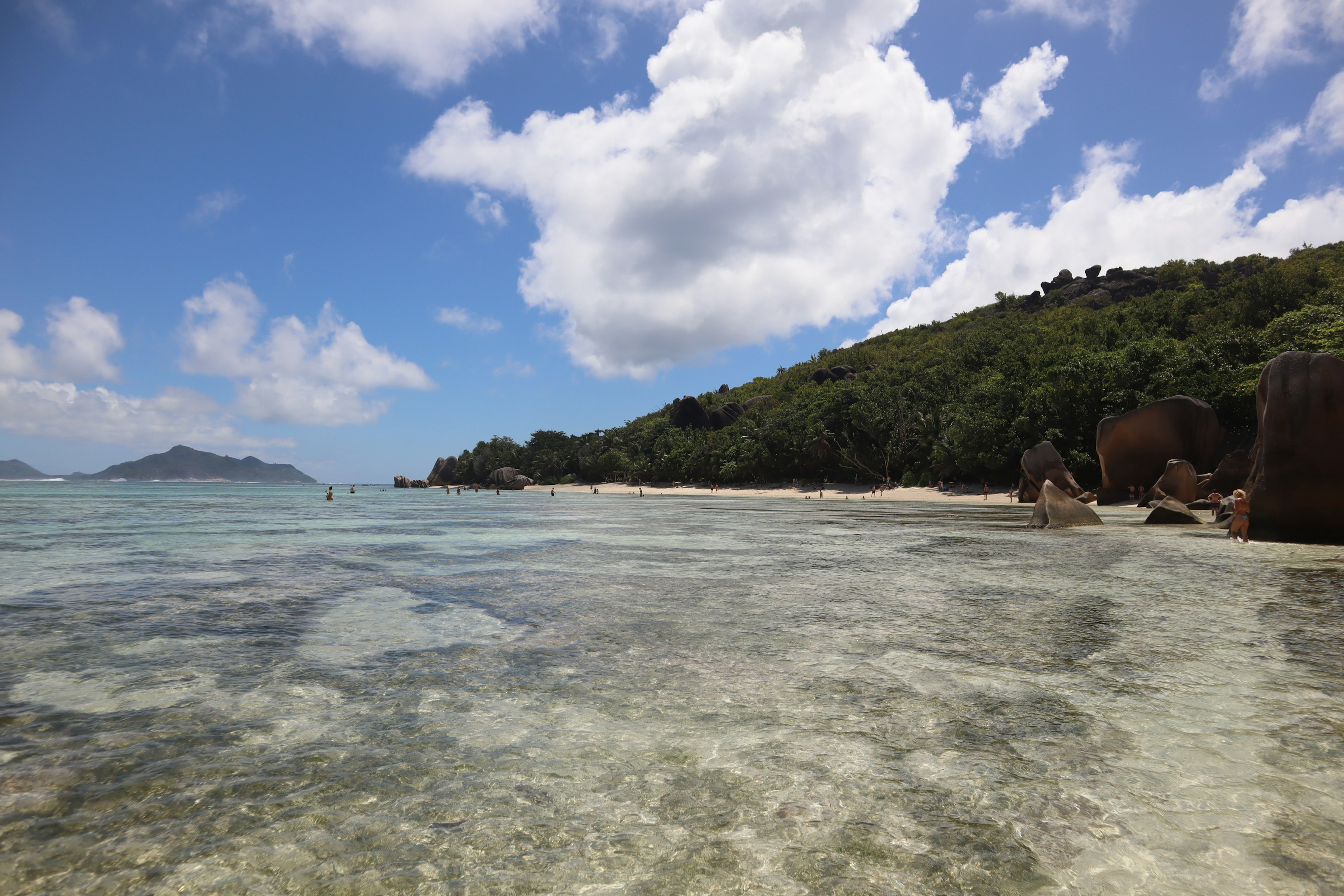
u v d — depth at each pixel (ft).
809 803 11.37
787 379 494.18
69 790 11.89
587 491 414.82
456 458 604.08
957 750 13.61
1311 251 348.38
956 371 295.89
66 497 240.53
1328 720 15.26
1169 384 174.91
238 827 10.62
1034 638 23.36
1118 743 13.96
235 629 25.21
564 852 9.92
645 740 14.24
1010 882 9.07
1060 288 463.83
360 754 13.57
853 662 20.35
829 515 121.08
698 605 29.99
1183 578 37.99
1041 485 147.33
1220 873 9.26
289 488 638.53
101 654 21.54
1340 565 43.50
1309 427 58.18
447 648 22.22
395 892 8.94
